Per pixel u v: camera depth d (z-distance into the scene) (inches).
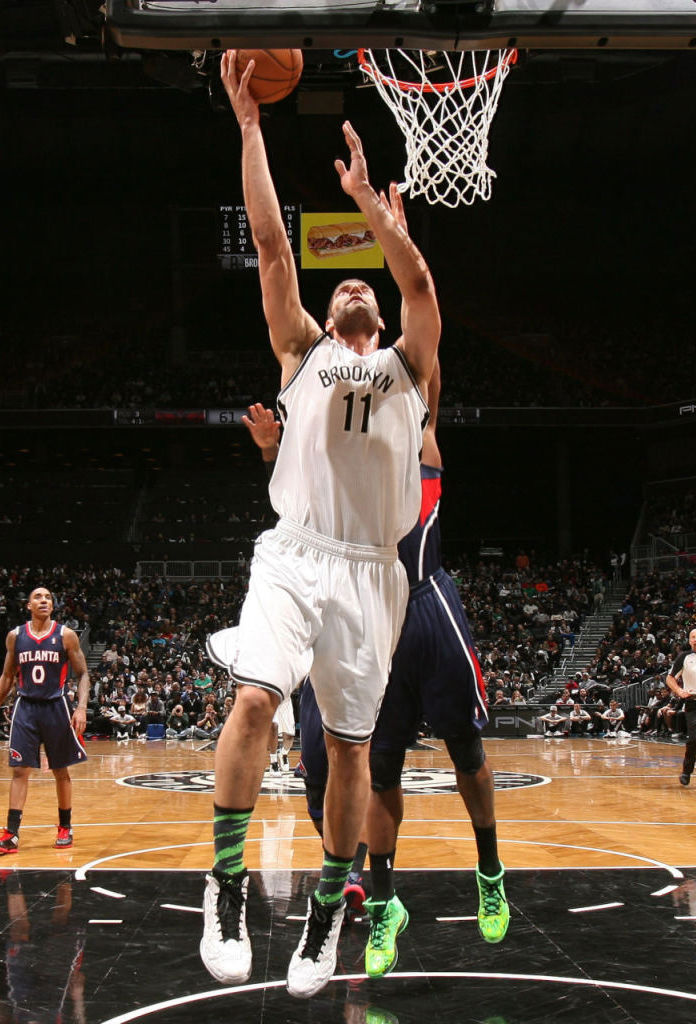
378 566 101.8
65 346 1418.6
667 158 1253.1
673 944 151.6
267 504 1376.7
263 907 179.6
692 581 1067.9
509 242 1414.9
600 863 225.3
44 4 892.0
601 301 1449.3
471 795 145.0
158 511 1352.1
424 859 231.5
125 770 518.6
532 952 147.7
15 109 1163.9
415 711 142.2
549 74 806.5
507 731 820.6
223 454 1481.3
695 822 300.5
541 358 1381.6
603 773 481.4
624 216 1369.3
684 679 414.3
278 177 1230.3
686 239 1360.7
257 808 341.7
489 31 159.9
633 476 1444.4
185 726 820.6
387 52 238.8
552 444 1427.2
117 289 1453.0
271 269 101.3
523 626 1076.5
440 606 141.7
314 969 97.3
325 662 98.8
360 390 100.1
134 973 136.6
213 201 1338.6
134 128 1208.8
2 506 1338.6
